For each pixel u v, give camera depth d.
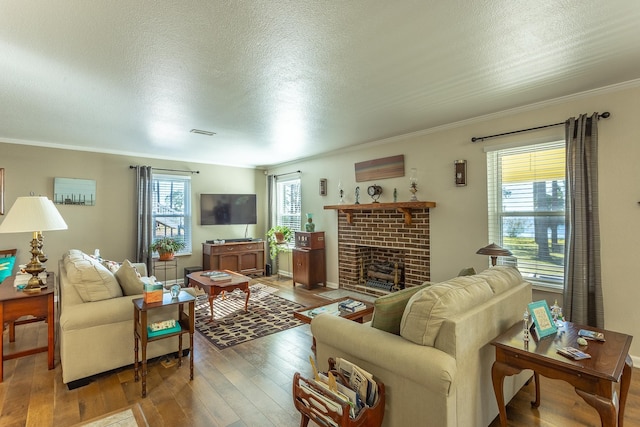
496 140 3.39
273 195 6.79
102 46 1.95
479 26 1.80
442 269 3.88
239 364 2.72
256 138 4.35
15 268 4.30
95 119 3.43
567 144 2.81
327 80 2.50
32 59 2.11
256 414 2.05
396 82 2.55
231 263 5.95
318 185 5.65
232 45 1.97
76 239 4.80
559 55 2.14
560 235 3.04
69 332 2.32
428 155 4.00
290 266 6.33
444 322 1.52
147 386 2.38
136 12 1.62
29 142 4.43
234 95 2.78
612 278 2.67
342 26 1.78
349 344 1.79
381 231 4.61
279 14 1.66
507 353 1.66
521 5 1.62
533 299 3.13
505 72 2.40
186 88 2.62
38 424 1.94
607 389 1.35
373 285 4.89
